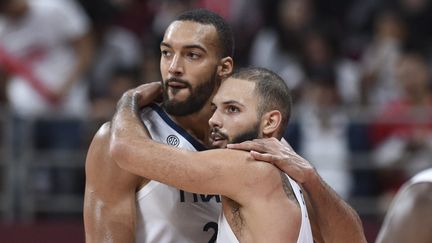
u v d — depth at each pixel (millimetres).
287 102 9695
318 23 25375
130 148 9461
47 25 22625
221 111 9641
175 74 9977
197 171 9195
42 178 19875
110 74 23219
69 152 19938
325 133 20422
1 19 22562
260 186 9172
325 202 9633
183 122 10375
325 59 23781
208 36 9992
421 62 22984
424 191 11289
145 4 25125
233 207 9406
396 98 22578
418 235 11117
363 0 26641
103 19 23984
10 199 19688
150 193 10070
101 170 10078
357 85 23234
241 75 9688
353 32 26156
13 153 19719
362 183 20328
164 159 9305
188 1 25359
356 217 10000
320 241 10312
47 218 19922
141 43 24562
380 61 24281
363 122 20469
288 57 24219
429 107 21438
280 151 9430
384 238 11328
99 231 9961
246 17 25578
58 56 22656
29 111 20422
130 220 9992
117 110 10125
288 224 9125
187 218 10164
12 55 22312
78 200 19969
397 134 20438
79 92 22781
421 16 25750
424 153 20203
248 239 9227
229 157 9242
